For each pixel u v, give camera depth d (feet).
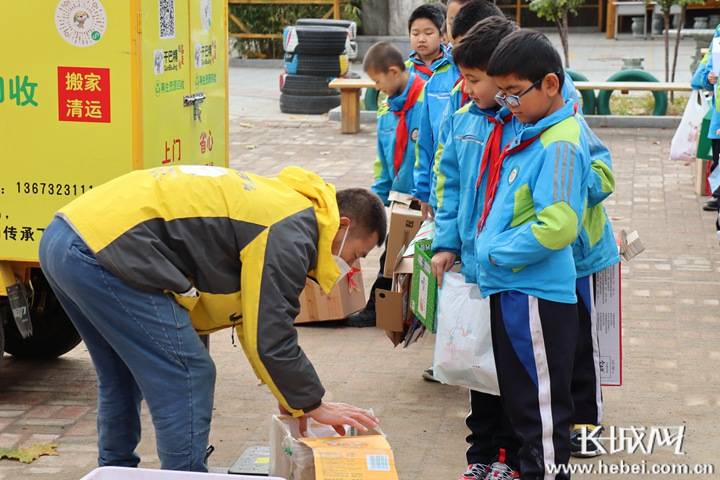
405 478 14.12
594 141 13.21
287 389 11.11
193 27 17.08
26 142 15.61
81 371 18.66
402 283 16.40
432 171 17.52
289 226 10.94
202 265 11.06
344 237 11.53
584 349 13.79
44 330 18.61
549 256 12.02
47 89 15.43
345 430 11.99
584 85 43.47
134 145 15.37
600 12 85.76
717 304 22.21
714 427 15.83
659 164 37.70
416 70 20.02
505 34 12.48
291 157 39.75
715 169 27.25
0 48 15.42
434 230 14.73
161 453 11.43
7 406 16.90
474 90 12.64
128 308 11.03
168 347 11.15
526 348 12.07
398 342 16.90
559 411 12.21
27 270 16.44
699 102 30.96
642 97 51.62
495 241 12.01
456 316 13.03
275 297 10.82
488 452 13.66
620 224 29.14
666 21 50.34
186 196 11.04
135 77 15.21
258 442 15.39
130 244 10.86
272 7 69.21
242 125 47.24
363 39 70.79
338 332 20.70
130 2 15.02
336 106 50.85
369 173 36.65
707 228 28.76
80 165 15.57
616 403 16.76
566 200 11.59
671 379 17.85
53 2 15.20
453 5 17.44
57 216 11.41
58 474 14.42
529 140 12.01
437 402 16.98
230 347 19.83
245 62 69.62
